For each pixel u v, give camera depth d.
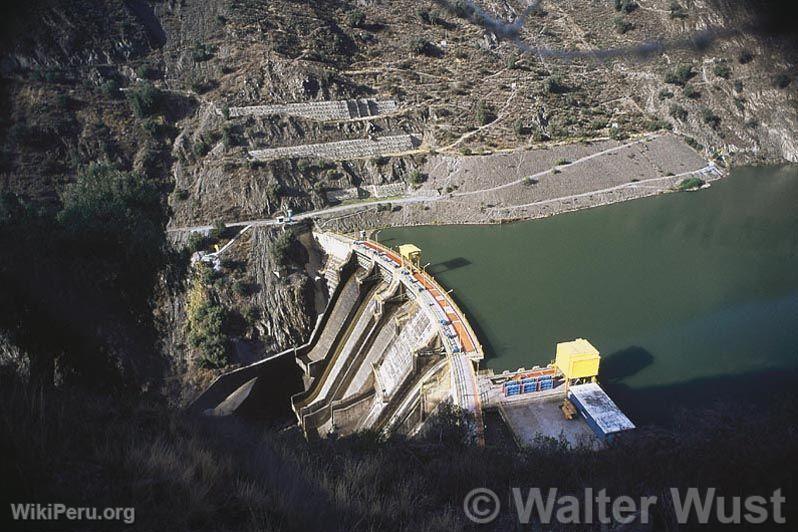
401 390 67.94
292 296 95.31
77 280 41.50
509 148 131.12
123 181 67.31
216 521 13.06
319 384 87.38
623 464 18.91
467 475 19.47
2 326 35.00
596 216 118.12
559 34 173.12
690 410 47.31
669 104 149.75
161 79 122.38
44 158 100.56
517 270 96.06
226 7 140.12
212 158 113.00
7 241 38.81
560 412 54.44
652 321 76.00
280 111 124.12
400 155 127.69
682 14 159.50
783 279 86.12
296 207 112.56
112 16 123.38
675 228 109.56
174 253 55.56
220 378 83.88
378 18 166.62
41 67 109.69
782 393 50.91
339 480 17.34
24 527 11.33
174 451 14.88
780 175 135.88
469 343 65.81
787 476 14.45
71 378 37.50
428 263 100.62
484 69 154.38
